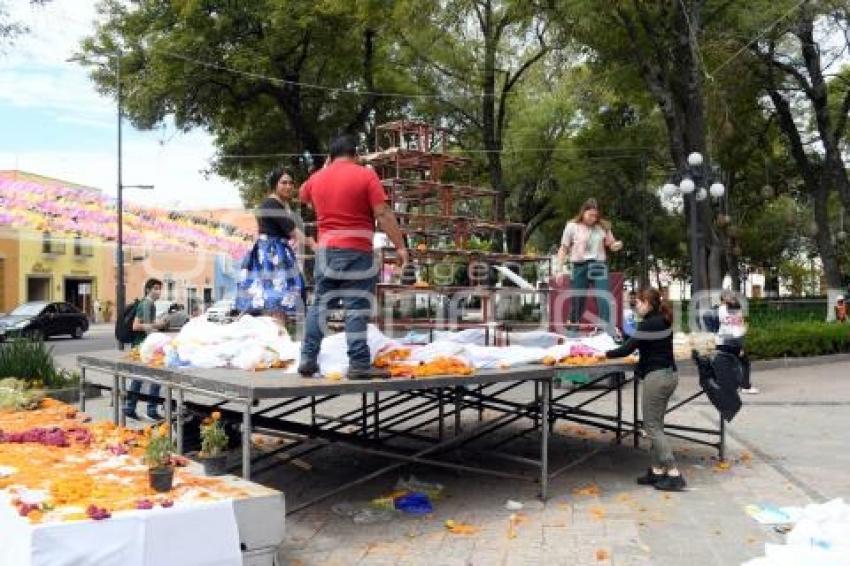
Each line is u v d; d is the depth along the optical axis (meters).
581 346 7.90
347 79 28.38
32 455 5.73
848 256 42.12
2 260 40.62
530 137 33.97
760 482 7.82
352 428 10.92
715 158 27.66
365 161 9.43
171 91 25.28
